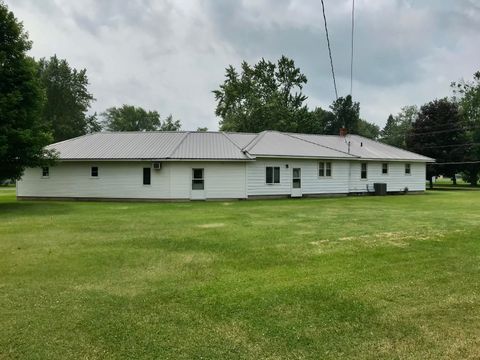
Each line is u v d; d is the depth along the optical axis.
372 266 6.46
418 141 41.38
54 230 10.22
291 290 5.20
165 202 20.77
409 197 24.25
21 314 4.36
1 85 16.36
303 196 24.20
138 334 3.88
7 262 6.68
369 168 27.62
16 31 16.70
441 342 3.72
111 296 4.96
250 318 4.28
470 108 46.97
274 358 3.43
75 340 3.74
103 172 22.58
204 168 22.09
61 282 5.55
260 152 22.70
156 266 6.45
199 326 4.07
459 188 39.09
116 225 11.13
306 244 8.27
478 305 4.66
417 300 4.83
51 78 54.88
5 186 46.62
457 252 7.50
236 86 49.12
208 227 10.71
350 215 13.57
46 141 17.48
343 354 3.50
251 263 6.66
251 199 22.53
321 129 60.03
